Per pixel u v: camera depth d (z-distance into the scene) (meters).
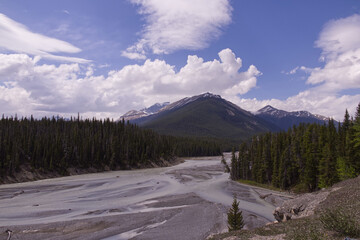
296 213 31.39
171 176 92.62
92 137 117.75
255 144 98.38
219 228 35.06
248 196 60.38
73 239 31.06
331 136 68.38
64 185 70.75
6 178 75.88
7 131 96.00
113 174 99.19
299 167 72.00
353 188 29.67
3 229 33.91
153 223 37.28
